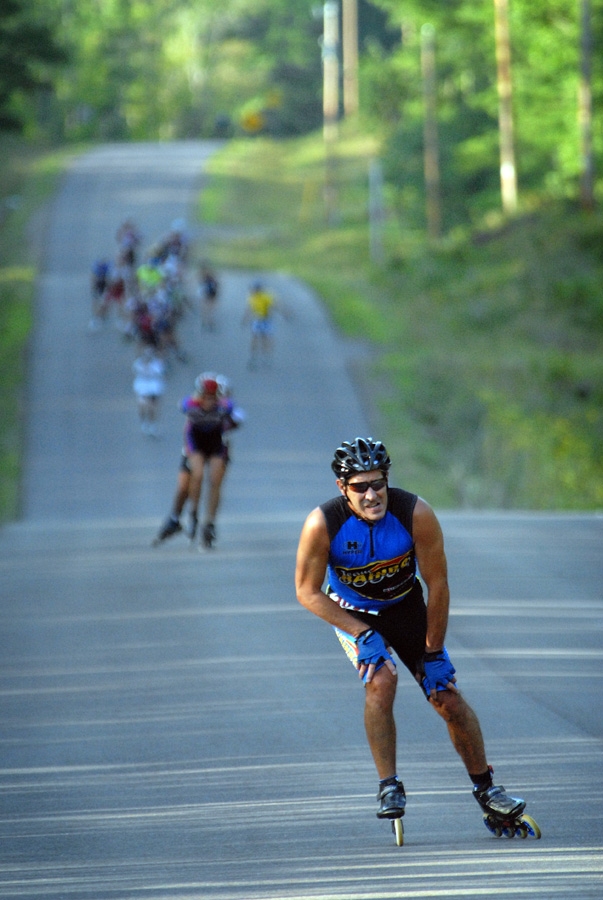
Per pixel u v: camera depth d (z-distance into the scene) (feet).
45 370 402.52
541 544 169.89
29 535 197.77
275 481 289.12
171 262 460.96
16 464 304.09
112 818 62.28
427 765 70.23
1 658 103.55
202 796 65.51
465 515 215.10
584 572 144.77
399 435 346.54
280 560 155.63
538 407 382.22
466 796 63.98
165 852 56.75
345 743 75.25
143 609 124.36
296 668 96.63
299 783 67.26
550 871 51.62
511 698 86.33
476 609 120.98
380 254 627.05
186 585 138.41
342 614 55.16
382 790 54.65
